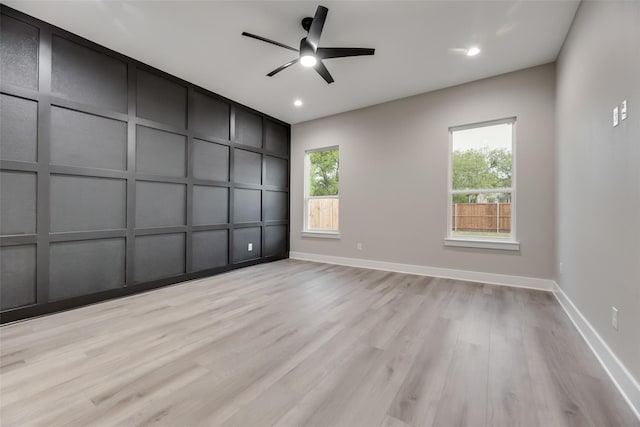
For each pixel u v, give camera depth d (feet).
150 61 10.85
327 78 10.19
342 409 4.57
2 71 7.82
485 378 5.40
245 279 12.96
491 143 12.32
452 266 12.95
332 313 8.73
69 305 9.06
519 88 11.41
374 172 15.14
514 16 8.17
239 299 10.11
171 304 9.58
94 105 9.62
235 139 14.88
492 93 11.94
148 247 11.24
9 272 8.02
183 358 6.12
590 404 4.67
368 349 6.52
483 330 7.50
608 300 5.69
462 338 7.04
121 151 10.35
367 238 15.38
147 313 8.73
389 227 14.65
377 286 11.72
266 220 16.97
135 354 6.28
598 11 6.31
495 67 11.16
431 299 10.03
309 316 8.50
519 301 9.75
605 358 5.73
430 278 12.98
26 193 8.28
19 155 8.12
